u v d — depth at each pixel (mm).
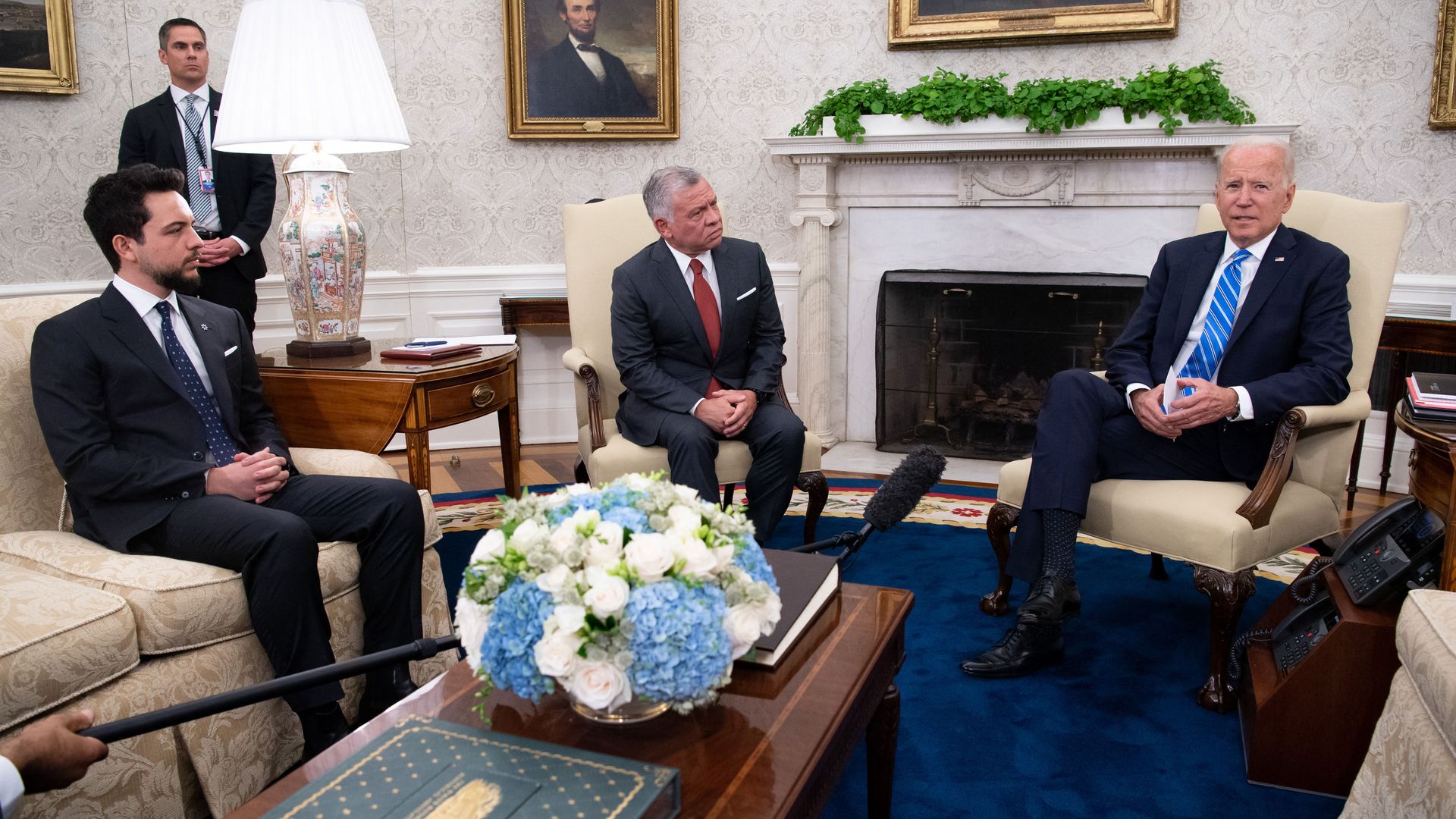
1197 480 2623
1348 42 4039
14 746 1228
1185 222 4305
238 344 2447
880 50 4684
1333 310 2521
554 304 4711
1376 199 4102
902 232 4734
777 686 1470
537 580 1236
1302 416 2377
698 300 3145
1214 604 2344
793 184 4875
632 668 1220
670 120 4832
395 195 4758
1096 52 4418
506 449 3508
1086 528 2637
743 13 4777
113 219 2182
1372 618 1959
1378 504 3920
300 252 2955
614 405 3408
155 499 2127
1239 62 4219
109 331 2182
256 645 2020
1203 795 2023
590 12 4688
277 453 2400
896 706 1791
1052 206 4469
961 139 4340
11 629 1642
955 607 2955
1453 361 3871
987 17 4422
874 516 1866
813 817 1352
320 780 1182
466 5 4707
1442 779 1463
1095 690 2465
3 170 4039
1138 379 2680
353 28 2830
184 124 3803
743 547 1396
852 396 5020
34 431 2246
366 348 3082
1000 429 4719
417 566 2275
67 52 4039
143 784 1773
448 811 1119
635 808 1119
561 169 4910
